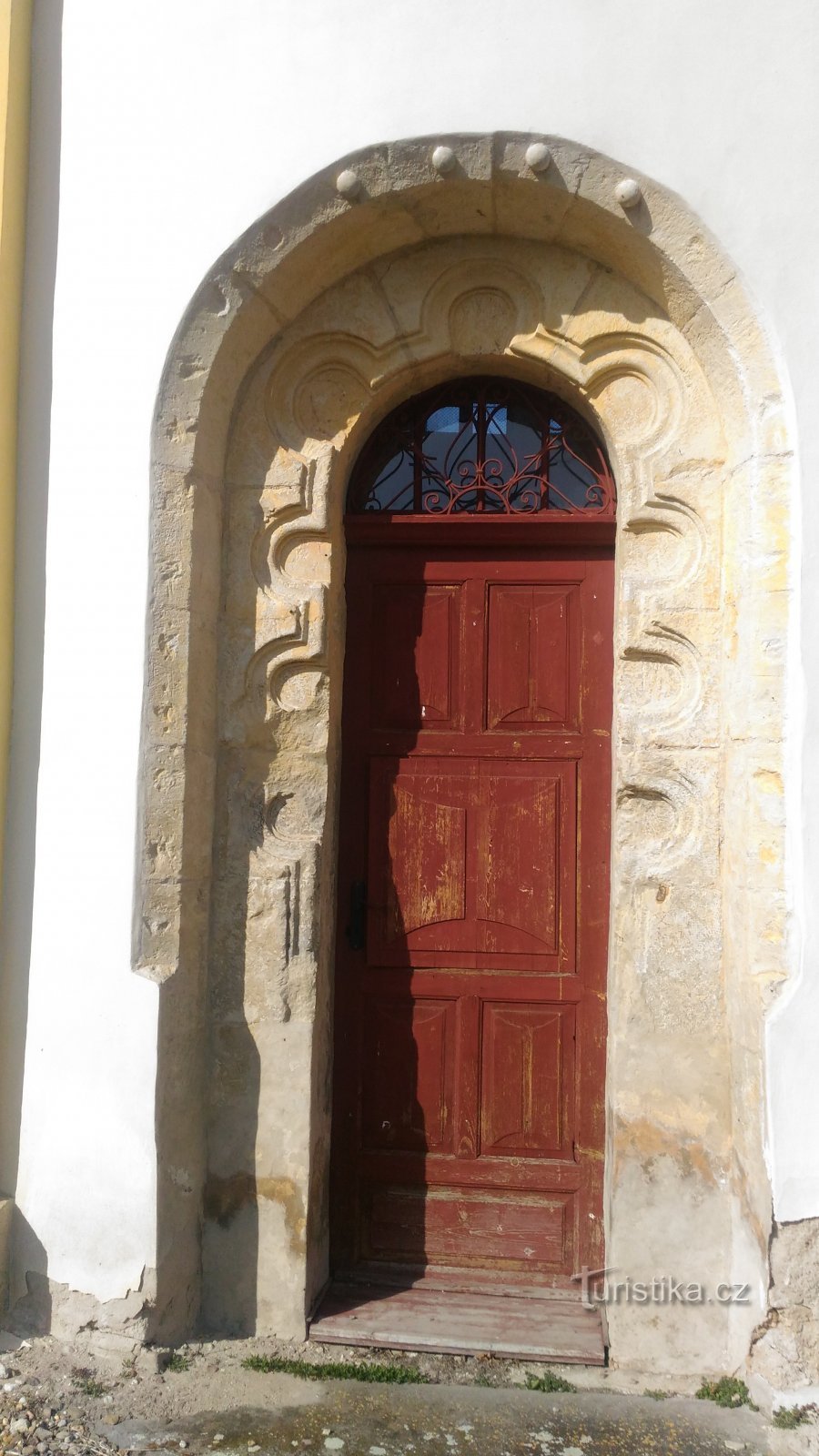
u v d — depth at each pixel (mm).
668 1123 3398
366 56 3451
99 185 3623
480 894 3855
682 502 3506
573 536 3830
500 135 3348
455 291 3723
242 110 3520
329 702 3699
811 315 3254
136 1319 3307
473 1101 3822
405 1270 3811
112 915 3445
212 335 3543
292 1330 3486
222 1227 3566
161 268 3553
